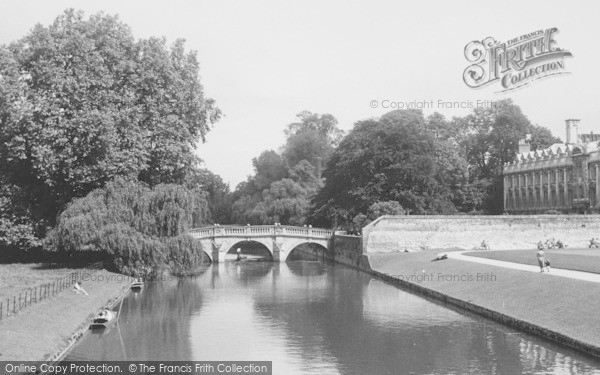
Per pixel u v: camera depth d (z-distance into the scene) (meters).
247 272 92.75
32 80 69.56
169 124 73.31
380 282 78.81
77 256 75.38
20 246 72.44
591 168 128.75
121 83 73.19
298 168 161.00
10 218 70.38
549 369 36.09
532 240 104.69
